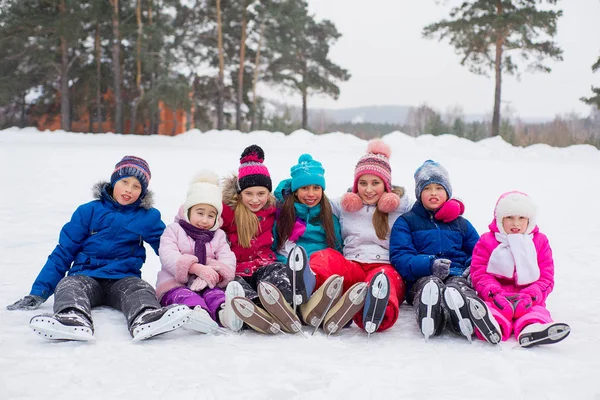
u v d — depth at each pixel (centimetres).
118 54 3416
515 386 224
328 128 6334
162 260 332
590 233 623
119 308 329
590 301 364
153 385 220
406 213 375
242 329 301
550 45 2936
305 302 302
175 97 3356
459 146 2378
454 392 217
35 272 410
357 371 238
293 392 214
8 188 881
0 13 3284
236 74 3762
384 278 282
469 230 374
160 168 1273
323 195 381
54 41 3372
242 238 357
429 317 281
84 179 1031
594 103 2942
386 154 396
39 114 4000
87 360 248
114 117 4034
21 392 213
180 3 3512
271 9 3500
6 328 291
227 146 2566
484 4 2984
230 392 212
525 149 2353
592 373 238
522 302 298
